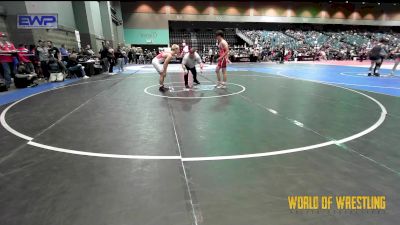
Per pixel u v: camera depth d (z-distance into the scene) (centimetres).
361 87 902
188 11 3612
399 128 439
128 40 3559
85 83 1052
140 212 220
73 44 1873
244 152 339
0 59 941
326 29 4275
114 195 245
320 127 443
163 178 275
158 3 3522
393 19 4247
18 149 356
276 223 207
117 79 1188
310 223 208
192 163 309
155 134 413
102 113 551
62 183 266
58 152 345
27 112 569
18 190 254
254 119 492
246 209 224
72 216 215
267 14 3819
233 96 727
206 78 1204
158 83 1032
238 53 3089
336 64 2416
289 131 422
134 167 300
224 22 3869
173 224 205
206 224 205
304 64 2456
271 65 2319
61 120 500
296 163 307
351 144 366
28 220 211
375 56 1264
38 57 1198
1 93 841
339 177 275
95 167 301
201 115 524
